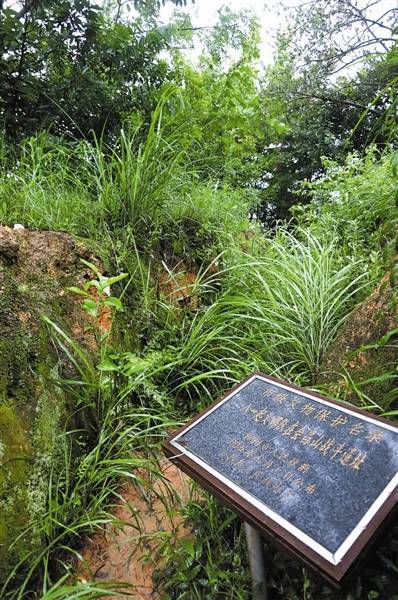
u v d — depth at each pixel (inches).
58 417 57.9
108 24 157.6
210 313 82.2
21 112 131.6
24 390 55.9
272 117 195.0
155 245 92.8
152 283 88.0
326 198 136.2
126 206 89.0
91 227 83.1
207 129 154.7
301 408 47.4
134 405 70.5
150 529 55.8
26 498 49.8
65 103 137.7
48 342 62.1
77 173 100.9
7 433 51.6
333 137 300.5
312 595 42.4
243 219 121.6
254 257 97.0
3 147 103.7
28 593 46.1
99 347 67.5
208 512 54.1
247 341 77.7
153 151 91.1
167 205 97.8
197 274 94.9
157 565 51.4
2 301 59.4
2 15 118.6
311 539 34.4
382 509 34.4
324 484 38.3
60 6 124.5
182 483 61.9
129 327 79.1
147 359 69.7
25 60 129.0
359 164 132.6
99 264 77.4
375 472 37.3
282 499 38.5
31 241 70.0
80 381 61.8
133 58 150.6
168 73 162.4
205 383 78.4
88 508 54.1
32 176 90.1
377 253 79.7
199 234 101.3
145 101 149.8
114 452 61.4
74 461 57.4
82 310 70.1
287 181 325.4
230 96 161.3
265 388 52.5
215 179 143.7
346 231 101.8
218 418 50.4
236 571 46.5
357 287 83.7
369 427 41.6
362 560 32.8
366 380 58.0
